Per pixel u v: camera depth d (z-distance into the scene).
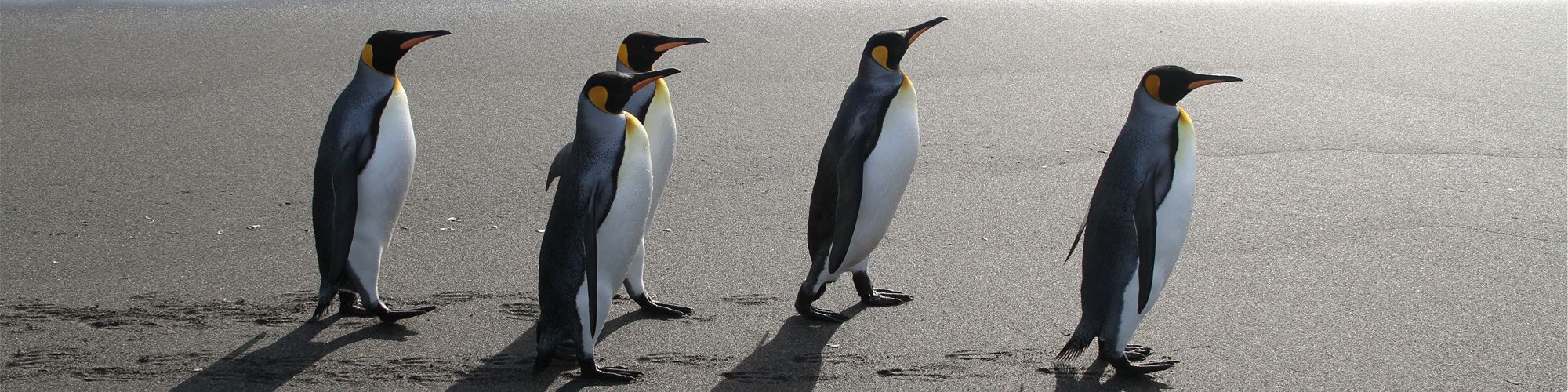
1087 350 4.58
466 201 6.45
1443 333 4.66
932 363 4.48
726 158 7.14
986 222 6.07
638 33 5.02
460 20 10.59
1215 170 6.78
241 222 6.11
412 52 9.53
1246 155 7.07
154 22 10.27
